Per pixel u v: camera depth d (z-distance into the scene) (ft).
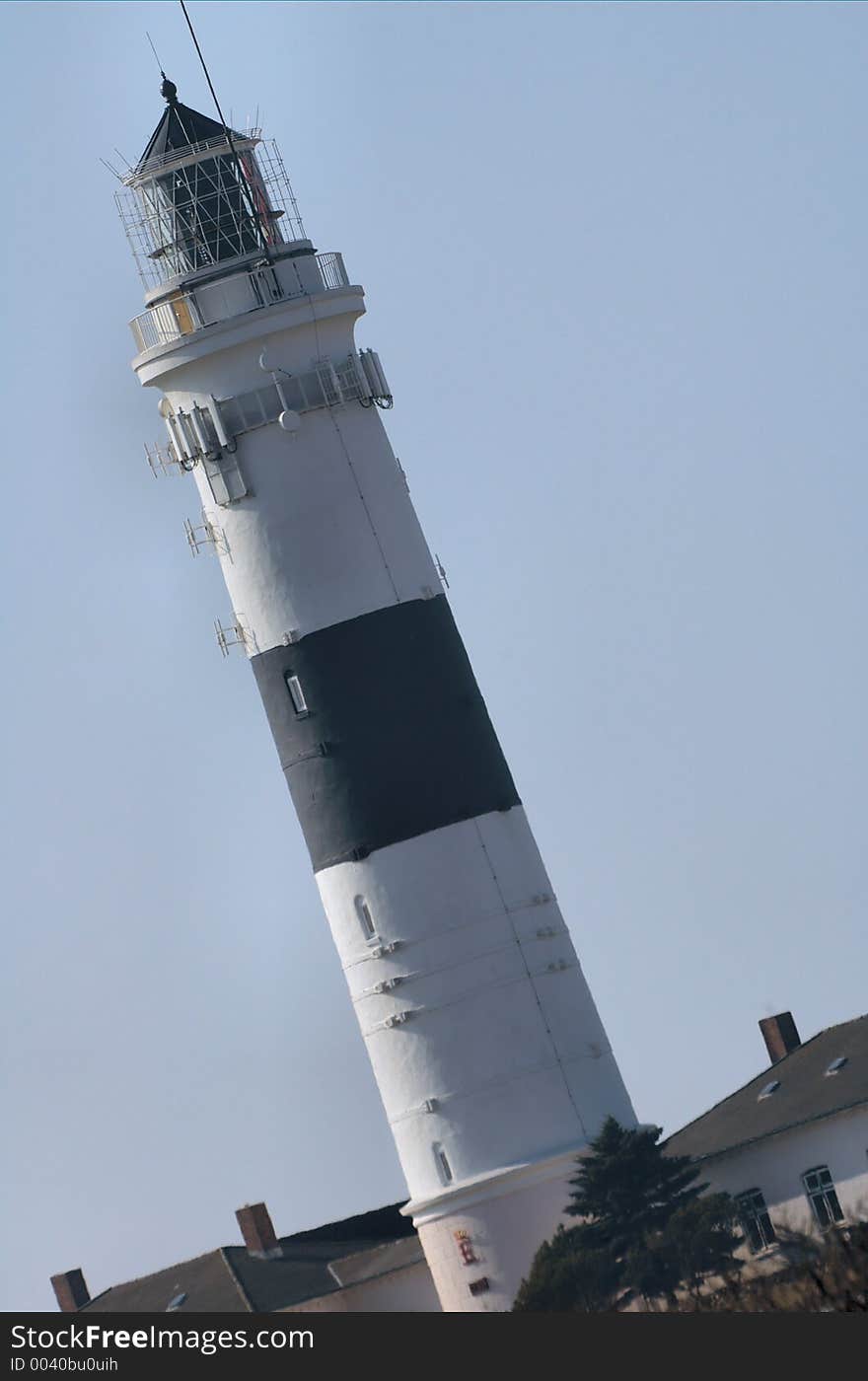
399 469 404.16
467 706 397.80
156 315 403.75
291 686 397.19
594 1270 374.22
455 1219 391.24
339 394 398.42
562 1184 389.39
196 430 400.06
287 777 400.88
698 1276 373.61
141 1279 471.21
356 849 394.52
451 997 392.68
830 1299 309.63
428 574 401.29
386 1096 398.62
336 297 400.47
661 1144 397.19
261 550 398.42
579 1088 393.09
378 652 395.34
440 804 394.11
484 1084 391.86
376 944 394.93
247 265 400.88
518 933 394.52
